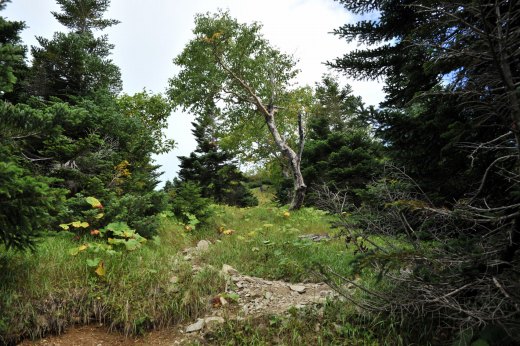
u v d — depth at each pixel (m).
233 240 7.81
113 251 4.89
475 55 2.70
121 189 7.68
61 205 3.72
